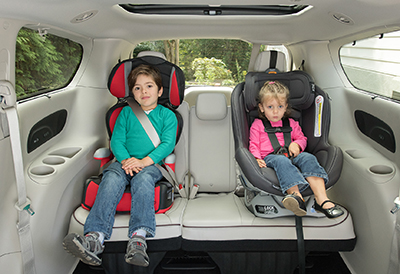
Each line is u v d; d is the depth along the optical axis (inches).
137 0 52.8
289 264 68.1
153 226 60.4
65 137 78.4
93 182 67.6
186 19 71.8
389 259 56.9
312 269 71.2
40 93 71.1
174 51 105.5
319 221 64.9
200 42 105.2
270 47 106.4
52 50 78.3
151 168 68.9
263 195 66.7
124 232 62.4
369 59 79.6
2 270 50.8
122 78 74.0
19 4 45.4
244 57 105.3
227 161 82.9
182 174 80.3
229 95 103.0
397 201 53.5
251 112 76.1
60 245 63.4
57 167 62.2
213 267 72.3
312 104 73.0
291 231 64.1
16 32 53.4
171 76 74.2
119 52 86.4
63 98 75.1
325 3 55.1
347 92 84.4
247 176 61.2
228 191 83.5
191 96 102.5
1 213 52.1
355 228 68.4
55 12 53.9
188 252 75.2
